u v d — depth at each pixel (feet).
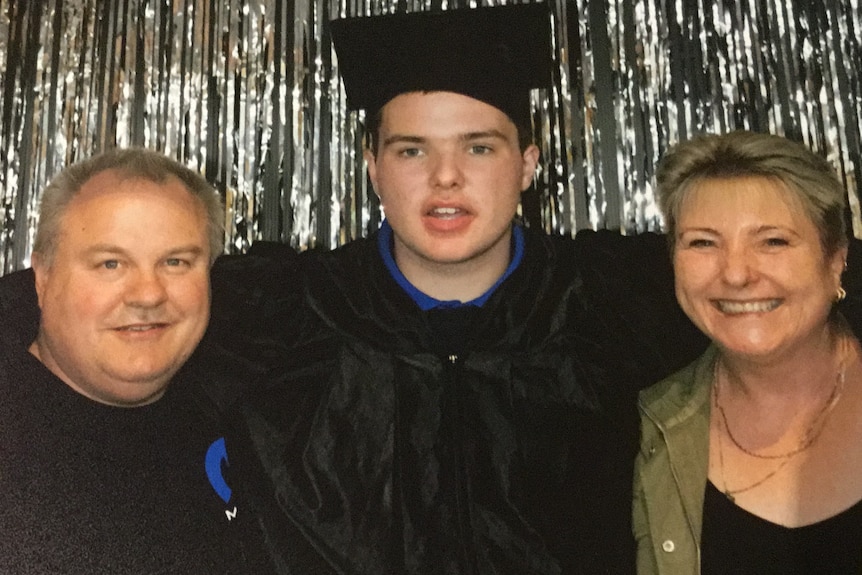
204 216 3.16
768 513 2.97
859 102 4.74
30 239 4.90
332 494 3.58
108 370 2.87
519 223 4.59
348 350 3.83
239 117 4.92
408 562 3.51
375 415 3.72
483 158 3.64
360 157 4.86
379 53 3.72
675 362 3.69
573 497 3.58
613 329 3.85
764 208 2.90
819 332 3.03
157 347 2.94
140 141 4.94
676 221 3.13
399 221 3.67
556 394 3.76
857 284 3.23
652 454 3.37
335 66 4.92
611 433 3.65
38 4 5.08
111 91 4.99
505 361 3.76
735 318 2.98
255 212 4.85
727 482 3.12
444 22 3.63
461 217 3.60
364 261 4.03
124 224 2.89
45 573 2.69
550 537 3.54
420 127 3.59
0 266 4.88
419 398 3.73
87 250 2.87
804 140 4.73
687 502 3.15
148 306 2.87
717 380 3.37
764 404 3.14
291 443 3.64
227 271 4.04
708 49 4.83
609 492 3.54
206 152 4.91
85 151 4.95
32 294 3.37
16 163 4.95
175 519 3.00
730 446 3.19
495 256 3.83
